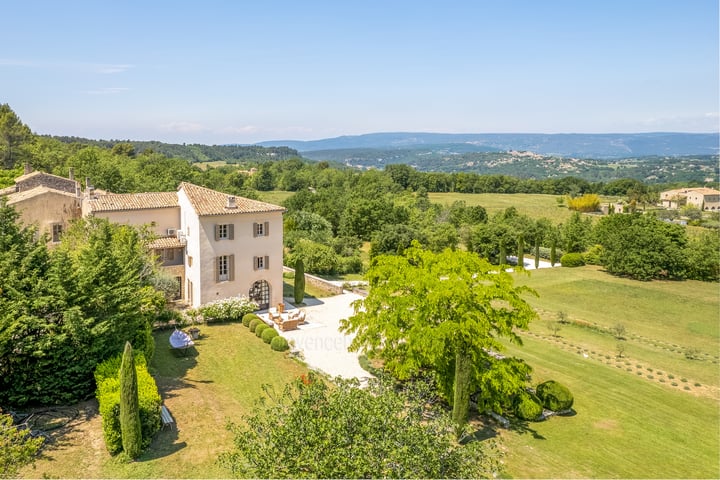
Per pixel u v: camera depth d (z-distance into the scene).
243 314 38.84
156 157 119.06
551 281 60.88
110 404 18.98
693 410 28.62
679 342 41.94
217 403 24.48
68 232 36.22
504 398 25.05
